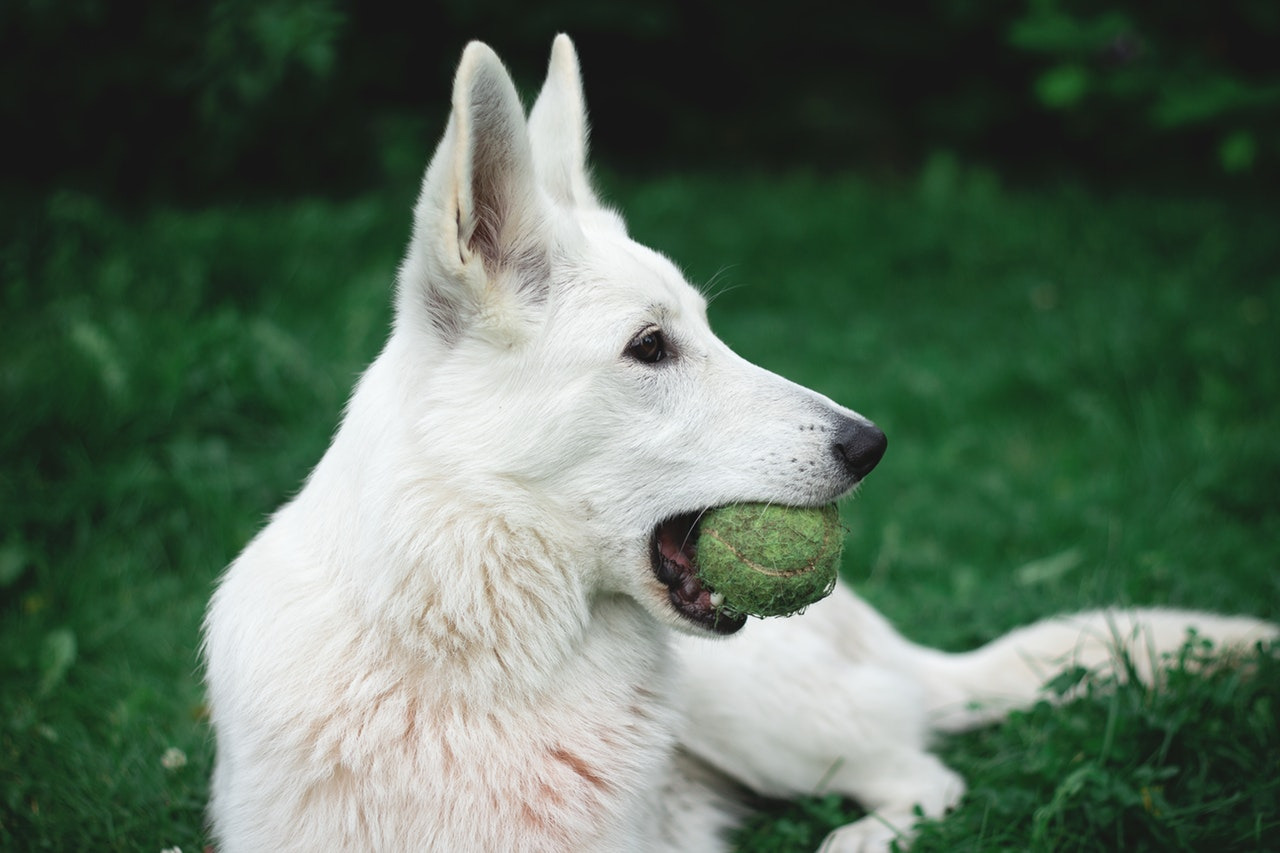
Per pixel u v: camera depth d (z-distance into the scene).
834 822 3.29
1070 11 9.64
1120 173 11.39
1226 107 8.60
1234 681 3.44
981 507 5.49
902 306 8.40
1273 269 7.96
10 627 4.27
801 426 2.69
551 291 2.64
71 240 6.84
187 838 3.18
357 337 6.30
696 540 2.77
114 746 3.61
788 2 12.27
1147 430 5.86
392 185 9.34
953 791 3.40
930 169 11.03
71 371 5.30
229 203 8.93
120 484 4.88
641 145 12.55
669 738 2.80
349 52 9.81
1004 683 3.84
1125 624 3.85
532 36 10.86
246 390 5.54
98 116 8.70
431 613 2.51
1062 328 7.11
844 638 3.59
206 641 3.01
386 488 2.54
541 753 2.56
